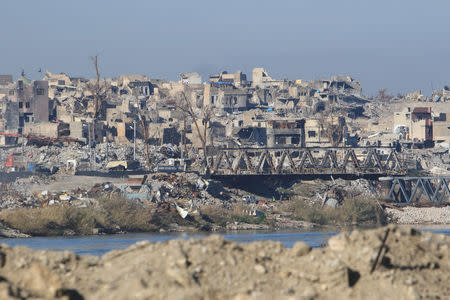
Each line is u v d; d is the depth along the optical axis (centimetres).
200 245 5547
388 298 4897
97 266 5562
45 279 5050
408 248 5447
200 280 5041
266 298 4806
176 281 5003
